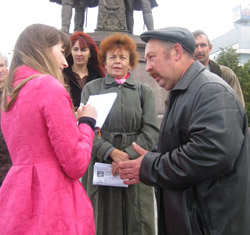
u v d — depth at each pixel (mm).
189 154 1495
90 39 3766
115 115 2459
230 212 1521
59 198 1489
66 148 1460
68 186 1558
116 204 2408
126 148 2400
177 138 1654
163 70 1740
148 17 6961
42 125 1484
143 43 6035
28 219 1445
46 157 1504
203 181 1558
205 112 1503
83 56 3701
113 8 6418
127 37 2635
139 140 2455
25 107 1481
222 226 1515
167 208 1626
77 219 1529
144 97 2617
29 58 1594
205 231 1540
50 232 1422
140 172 1667
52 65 1620
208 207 1544
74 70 3789
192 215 1570
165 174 1579
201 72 1681
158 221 1729
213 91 1534
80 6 7672
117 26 6426
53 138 1456
